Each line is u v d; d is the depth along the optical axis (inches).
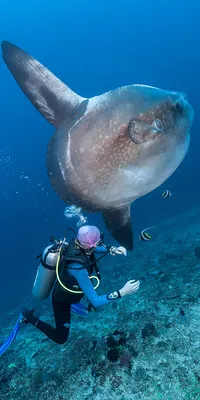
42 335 307.7
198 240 513.7
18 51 82.7
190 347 215.5
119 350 224.7
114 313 304.8
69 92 78.0
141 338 237.9
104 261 668.1
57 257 121.3
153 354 216.5
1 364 262.5
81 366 225.1
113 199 73.3
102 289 432.5
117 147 68.1
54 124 80.0
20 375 235.3
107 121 68.6
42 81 80.6
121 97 69.2
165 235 676.7
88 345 251.0
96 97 73.1
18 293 841.5
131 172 69.0
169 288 320.5
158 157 68.6
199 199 1120.2
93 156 69.4
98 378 207.5
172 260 431.5
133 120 64.1
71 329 294.4
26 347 287.6
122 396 188.5
